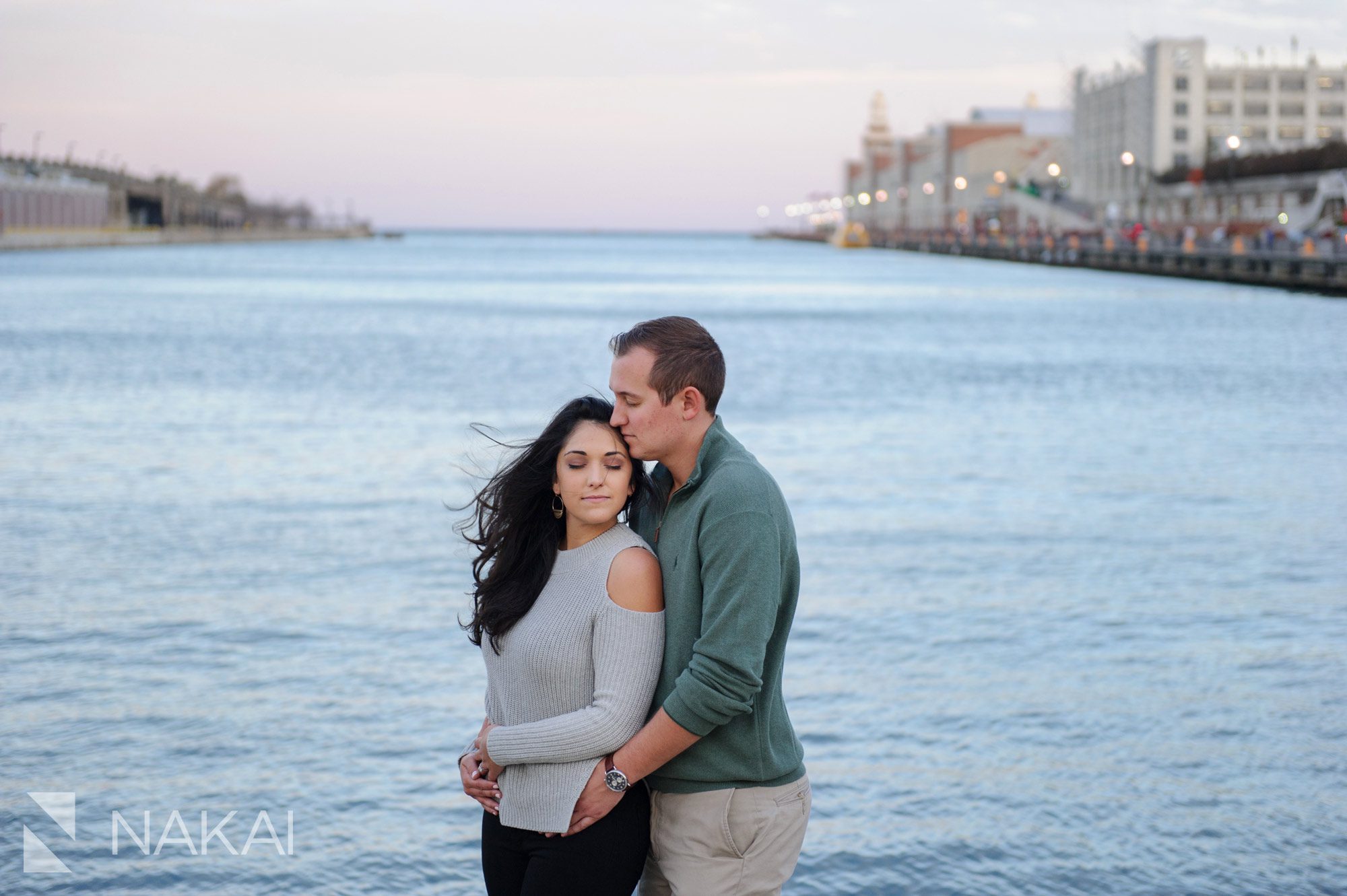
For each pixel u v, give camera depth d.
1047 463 15.27
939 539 11.09
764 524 2.88
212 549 10.53
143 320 41.06
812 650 8.02
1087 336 36.38
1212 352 30.97
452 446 16.34
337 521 11.62
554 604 3.03
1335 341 33.84
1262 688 7.35
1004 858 5.30
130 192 183.12
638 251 195.25
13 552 10.37
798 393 22.92
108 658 7.69
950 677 7.50
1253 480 14.15
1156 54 104.44
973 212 147.12
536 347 33.47
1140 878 5.13
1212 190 93.12
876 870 5.22
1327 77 104.81
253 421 18.64
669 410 2.97
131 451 15.71
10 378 24.06
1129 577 9.84
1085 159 124.88
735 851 3.05
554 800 2.97
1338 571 10.08
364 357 29.92
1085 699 7.13
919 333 38.09
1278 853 5.36
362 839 5.43
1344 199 67.06
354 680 7.32
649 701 2.98
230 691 7.12
